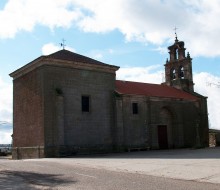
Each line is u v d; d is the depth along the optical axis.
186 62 49.00
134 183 12.55
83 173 15.84
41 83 32.00
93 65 34.75
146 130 38.97
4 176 14.80
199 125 45.03
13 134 36.53
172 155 26.59
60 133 31.11
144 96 39.25
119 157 26.66
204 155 25.16
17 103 36.16
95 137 34.09
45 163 21.80
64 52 35.72
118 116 35.72
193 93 47.78
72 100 33.03
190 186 11.84
